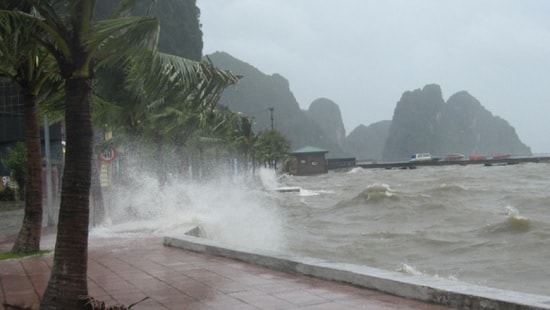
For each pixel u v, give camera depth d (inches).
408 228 872.3
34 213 445.1
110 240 540.7
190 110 336.8
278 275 338.0
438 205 1133.1
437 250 666.8
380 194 1293.1
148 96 297.4
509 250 655.1
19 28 237.9
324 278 319.3
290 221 987.9
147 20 239.8
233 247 414.9
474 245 690.2
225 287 307.6
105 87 514.6
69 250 217.3
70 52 222.8
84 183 220.4
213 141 1569.9
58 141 1210.0
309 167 5251.0
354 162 6195.9
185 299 281.7
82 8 221.8
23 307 253.9
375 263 587.5
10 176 1299.2
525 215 989.2
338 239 754.8
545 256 611.8
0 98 1272.1
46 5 222.8
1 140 1396.4
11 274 360.8
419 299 262.5
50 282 218.7
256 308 260.2
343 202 1293.1
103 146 901.8
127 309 241.0
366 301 265.3
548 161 5615.2
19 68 401.7
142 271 365.4
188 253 441.4
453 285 260.4
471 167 4982.8
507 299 225.8
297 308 257.9
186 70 290.4
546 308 208.1
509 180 2202.3
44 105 460.4
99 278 344.2
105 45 233.5
